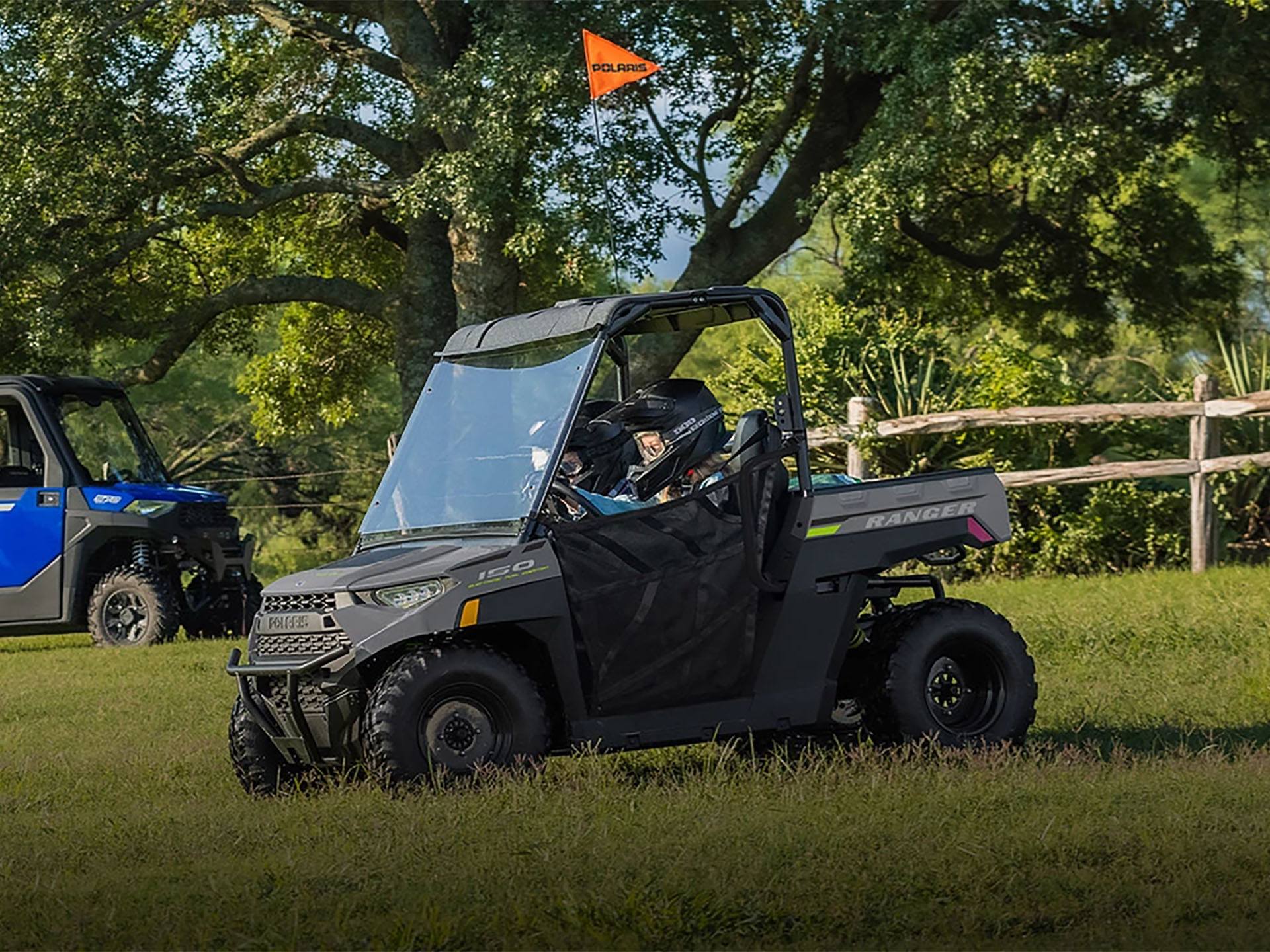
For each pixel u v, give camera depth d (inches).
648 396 941.2
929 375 2380.7
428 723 817.5
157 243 3752.5
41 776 989.8
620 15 2881.4
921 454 2258.9
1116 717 1080.2
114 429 2244.1
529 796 769.6
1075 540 2225.6
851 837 667.4
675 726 876.0
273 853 693.3
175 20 3412.9
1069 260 3641.7
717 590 877.8
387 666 853.2
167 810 834.2
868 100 3221.0
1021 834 663.1
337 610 834.2
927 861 625.6
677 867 618.5
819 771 855.1
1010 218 3538.4
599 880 611.5
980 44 2630.4
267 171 3828.7
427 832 701.9
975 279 3676.2
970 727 918.4
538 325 922.7
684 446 929.5
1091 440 2319.1
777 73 3444.9
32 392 2160.4
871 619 958.4
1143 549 2246.6
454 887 607.8
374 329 4227.4
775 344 2522.1
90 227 3171.8
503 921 562.6
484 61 2869.1
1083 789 762.8
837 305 2598.4
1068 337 3865.7
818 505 902.4
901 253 3575.3
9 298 3174.2
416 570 836.6
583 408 944.9
